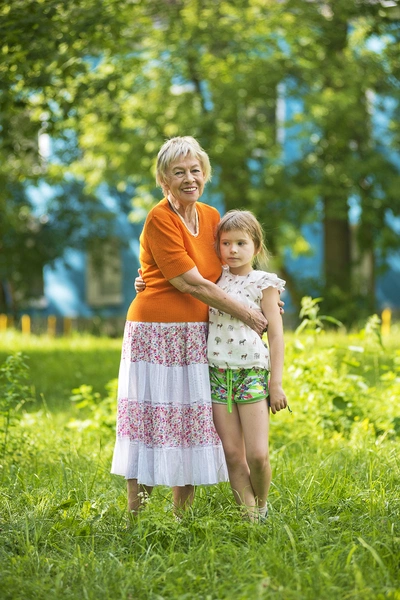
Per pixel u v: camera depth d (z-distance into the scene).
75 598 4.11
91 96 12.41
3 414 7.34
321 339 14.27
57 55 10.89
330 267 24.86
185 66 21.77
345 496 5.53
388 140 24.66
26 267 28.20
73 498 5.71
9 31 9.91
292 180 22.61
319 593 4.02
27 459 7.00
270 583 4.11
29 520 5.19
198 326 5.22
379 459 6.37
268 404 5.25
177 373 5.18
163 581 4.29
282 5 20.98
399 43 18.12
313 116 21.77
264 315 5.21
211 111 21.55
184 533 4.86
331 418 7.84
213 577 4.27
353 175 22.61
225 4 20.92
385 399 8.45
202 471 5.11
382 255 25.16
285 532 4.79
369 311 24.22
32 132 12.36
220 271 5.35
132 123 21.92
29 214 28.47
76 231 29.14
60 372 13.21
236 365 5.12
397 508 5.21
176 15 18.73
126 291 30.81
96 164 24.23
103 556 4.68
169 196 5.31
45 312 31.03
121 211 29.88
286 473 6.09
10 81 11.09
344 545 4.66
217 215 5.48
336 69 21.84
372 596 3.94
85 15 10.88
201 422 5.14
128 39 14.96
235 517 5.08
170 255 5.11
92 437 8.05
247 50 21.03
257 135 21.75
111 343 17.88
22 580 4.30
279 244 22.19
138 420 5.21
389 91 22.81
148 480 5.16
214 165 21.78
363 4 14.09
